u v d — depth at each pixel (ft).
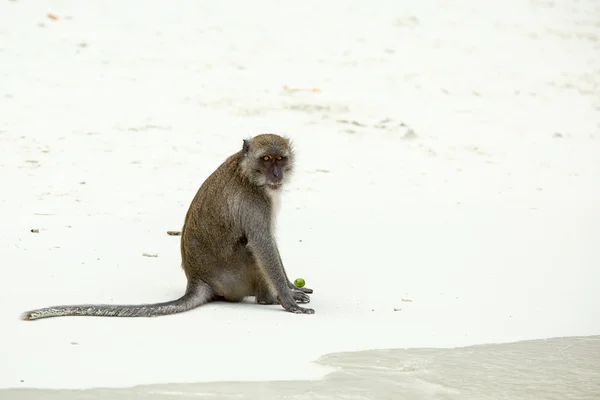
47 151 64.44
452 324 38.75
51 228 50.11
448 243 51.29
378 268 46.60
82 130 69.31
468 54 103.71
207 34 97.55
